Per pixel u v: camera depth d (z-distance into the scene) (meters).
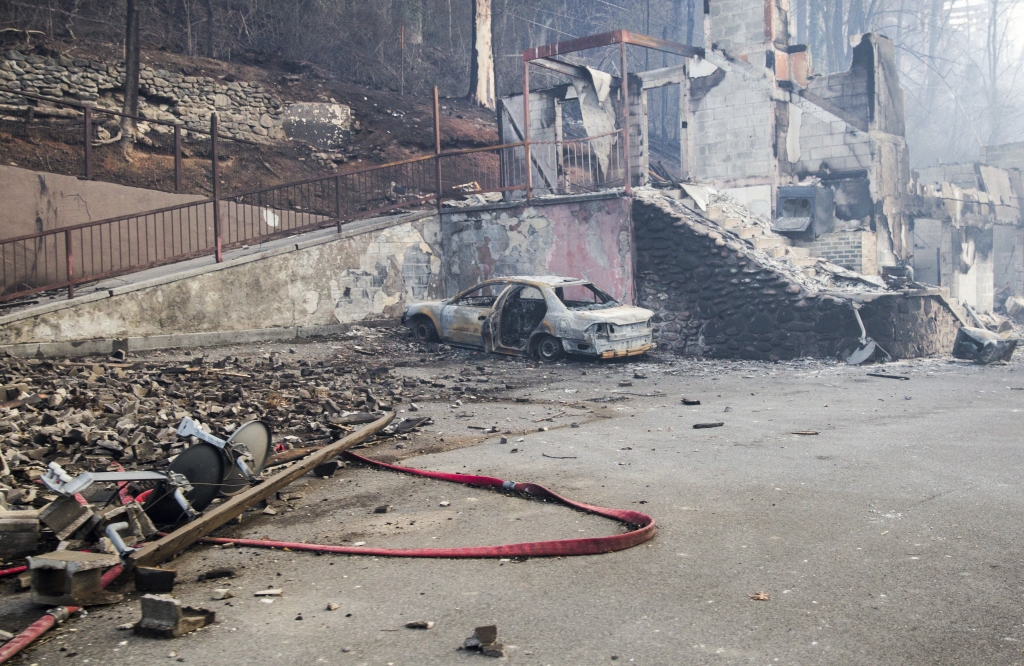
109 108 19.14
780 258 15.82
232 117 21.14
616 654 3.17
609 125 21.16
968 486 5.55
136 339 12.88
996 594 3.66
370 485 6.02
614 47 38.69
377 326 16.66
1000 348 13.42
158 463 6.52
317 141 22.38
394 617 3.61
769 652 3.16
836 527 4.73
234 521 5.11
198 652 3.28
